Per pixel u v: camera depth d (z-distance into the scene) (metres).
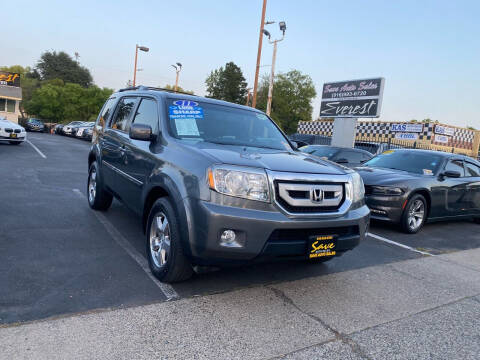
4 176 8.18
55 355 2.25
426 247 5.67
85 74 86.94
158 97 4.26
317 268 4.24
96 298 3.00
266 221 2.88
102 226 4.98
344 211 3.26
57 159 12.58
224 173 2.93
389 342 2.75
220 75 67.44
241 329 2.74
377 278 4.09
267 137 4.37
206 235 2.86
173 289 3.31
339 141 19.05
